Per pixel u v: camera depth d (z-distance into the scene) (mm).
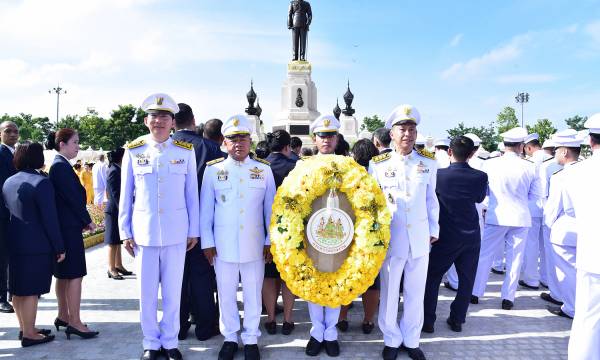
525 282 6645
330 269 4082
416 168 4133
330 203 4012
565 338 4629
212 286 4590
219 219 4133
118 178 6797
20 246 4289
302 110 19875
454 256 4613
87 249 9445
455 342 4523
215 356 4191
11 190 4344
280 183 4895
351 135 21969
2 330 4855
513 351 4305
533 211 6484
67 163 4699
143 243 3924
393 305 4113
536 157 7957
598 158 3512
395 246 4047
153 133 4023
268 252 4270
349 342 4531
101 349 4340
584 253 3441
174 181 4027
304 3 20172
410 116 4059
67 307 4777
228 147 4191
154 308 4078
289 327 4746
